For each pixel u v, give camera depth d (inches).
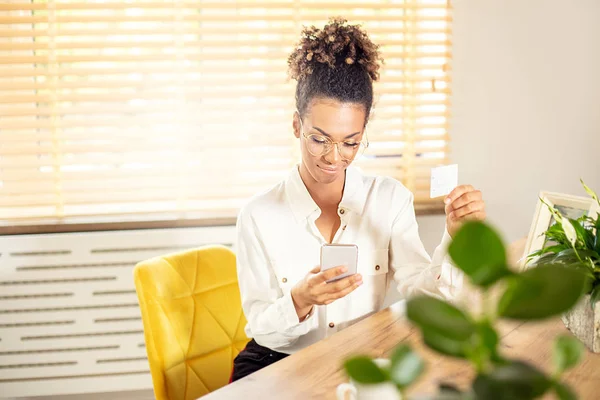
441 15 104.4
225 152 102.2
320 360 47.7
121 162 100.3
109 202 101.0
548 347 49.2
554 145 108.1
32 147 99.6
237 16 98.7
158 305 62.6
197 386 64.6
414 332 52.9
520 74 105.5
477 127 106.5
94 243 98.1
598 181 109.6
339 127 56.0
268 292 63.9
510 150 107.7
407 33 101.5
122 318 100.7
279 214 63.6
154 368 61.6
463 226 18.8
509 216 109.7
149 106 99.7
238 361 62.7
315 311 62.4
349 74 55.6
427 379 43.2
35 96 97.8
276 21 101.3
